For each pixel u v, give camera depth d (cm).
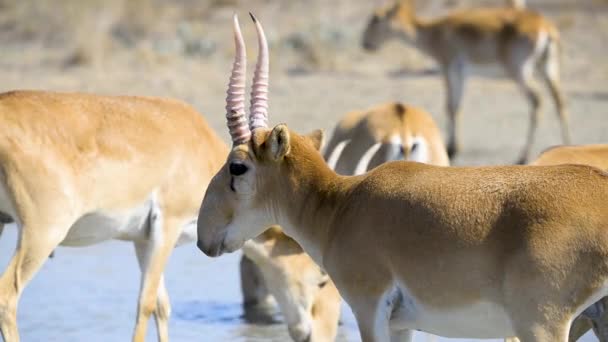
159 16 7019
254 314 2575
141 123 2073
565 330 1391
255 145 1686
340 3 7500
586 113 5050
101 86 5350
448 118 4919
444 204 1483
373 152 2723
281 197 1697
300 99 5162
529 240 1391
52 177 1927
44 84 5350
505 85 5803
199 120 2197
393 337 1650
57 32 6494
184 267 2992
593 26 6775
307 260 2197
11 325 1908
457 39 5119
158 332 2209
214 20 7056
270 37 6359
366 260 1552
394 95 5359
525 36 4841
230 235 1717
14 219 1956
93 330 2400
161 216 2106
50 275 2894
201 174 2150
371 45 5612
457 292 1462
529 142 4375
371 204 1566
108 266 2995
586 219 1383
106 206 2020
